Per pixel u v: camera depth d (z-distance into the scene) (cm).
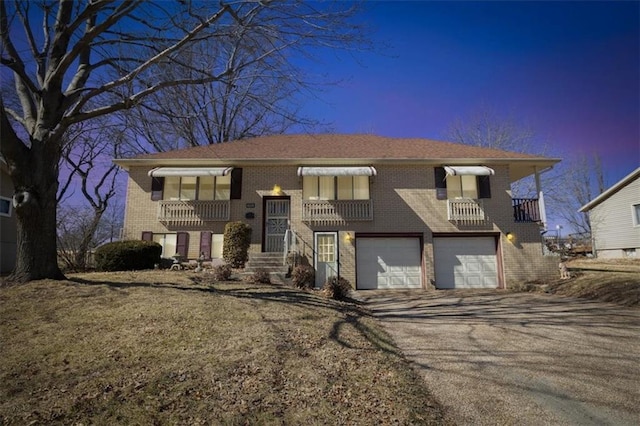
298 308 786
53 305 653
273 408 354
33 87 800
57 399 351
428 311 948
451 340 644
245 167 1534
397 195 1524
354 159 1512
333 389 405
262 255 1377
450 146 1741
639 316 848
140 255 1273
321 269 1469
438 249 1517
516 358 544
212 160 1500
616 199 2294
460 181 1559
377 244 1513
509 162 1526
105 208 2444
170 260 1369
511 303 1073
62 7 832
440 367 504
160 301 720
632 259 2011
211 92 1501
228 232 1403
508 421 349
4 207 1434
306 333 611
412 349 591
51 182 839
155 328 570
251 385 402
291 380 422
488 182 1539
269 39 786
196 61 873
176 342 520
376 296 1278
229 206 1491
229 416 335
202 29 748
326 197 1538
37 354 456
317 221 1492
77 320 588
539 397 405
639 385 440
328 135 1970
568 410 373
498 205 1524
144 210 1491
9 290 719
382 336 657
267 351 507
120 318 607
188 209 1488
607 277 1283
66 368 421
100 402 347
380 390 409
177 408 345
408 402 382
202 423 321
